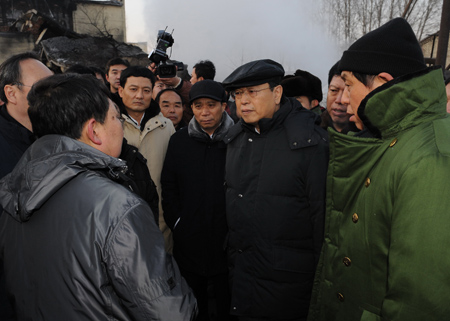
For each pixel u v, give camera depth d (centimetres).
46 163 87
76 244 82
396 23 93
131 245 83
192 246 205
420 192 72
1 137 146
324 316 113
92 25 2175
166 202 214
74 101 96
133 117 224
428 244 68
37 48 1556
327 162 149
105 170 95
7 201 87
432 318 68
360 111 93
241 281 163
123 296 83
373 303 90
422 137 79
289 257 154
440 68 85
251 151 163
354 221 95
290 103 167
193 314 89
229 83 155
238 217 164
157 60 323
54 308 82
